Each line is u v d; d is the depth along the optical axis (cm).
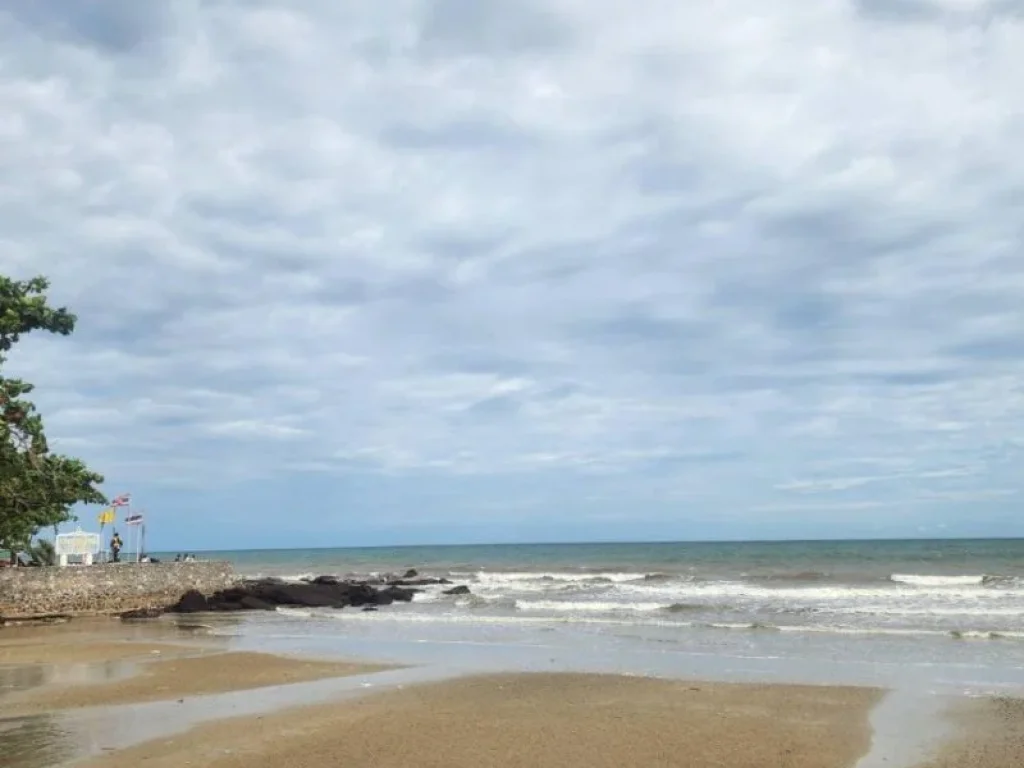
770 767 1191
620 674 1959
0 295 1409
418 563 9362
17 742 1315
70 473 1455
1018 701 1584
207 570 4253
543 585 4956
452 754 1252
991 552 7931
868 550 8981
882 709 1548
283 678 1955
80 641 2789
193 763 1190
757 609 3238
